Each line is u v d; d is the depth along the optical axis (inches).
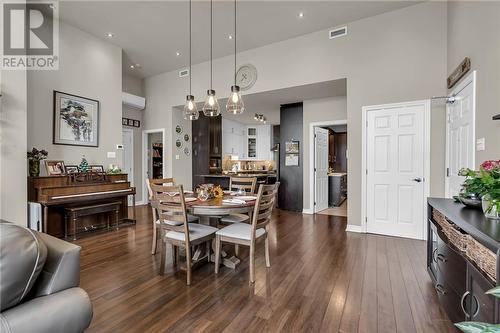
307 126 215.9
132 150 252.5
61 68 156.3
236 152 355.3
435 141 136.6
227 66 207.8
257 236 93.8
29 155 134.9
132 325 65.8
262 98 210.2
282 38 178.4
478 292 48.5
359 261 108.7
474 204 72.1
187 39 180.1
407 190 143.9
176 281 90.8
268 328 64.6
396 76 145.8
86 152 169.5
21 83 118.9
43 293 35.6
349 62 159.2
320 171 227.5
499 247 40.1
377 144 151.6
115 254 117.4
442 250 71.2
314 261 108.9
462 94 112.9
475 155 98.7
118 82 190.7
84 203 153.3
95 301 77.3
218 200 105.1
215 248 99.7
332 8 144.1
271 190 101.3
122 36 175.8
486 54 90.0
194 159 271.7
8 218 114.6
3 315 29.2
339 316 69.7
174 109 245.1
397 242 135.0
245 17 153.0
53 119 152.1
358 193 156.7
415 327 64.9
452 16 125.0
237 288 85.6
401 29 144.5
